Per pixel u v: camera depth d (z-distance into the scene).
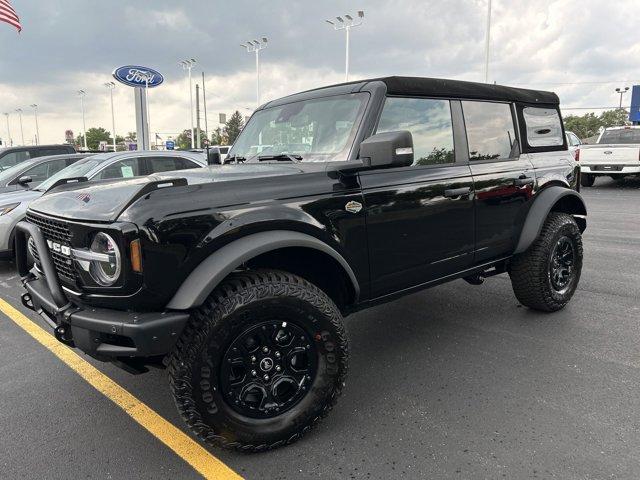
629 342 3.83
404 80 3.26
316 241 2.63
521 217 4.07
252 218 2.45
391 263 3.11
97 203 2.42
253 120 3.99
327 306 2.61
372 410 2.96
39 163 8.84
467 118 3.69
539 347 3.79
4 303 5.33
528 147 4.23
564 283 4.52
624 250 7.04
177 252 2.26
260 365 2.50
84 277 2.40
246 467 2.47
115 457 2.58
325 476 2.39
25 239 3.13
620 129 15.88
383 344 3.96
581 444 2.56
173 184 2.38
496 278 5.83
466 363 3.56
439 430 2.74
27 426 2.89
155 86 26.45
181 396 2.33
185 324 2.29
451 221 3.44
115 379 3.48
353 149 2.96
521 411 2.90
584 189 15.50
